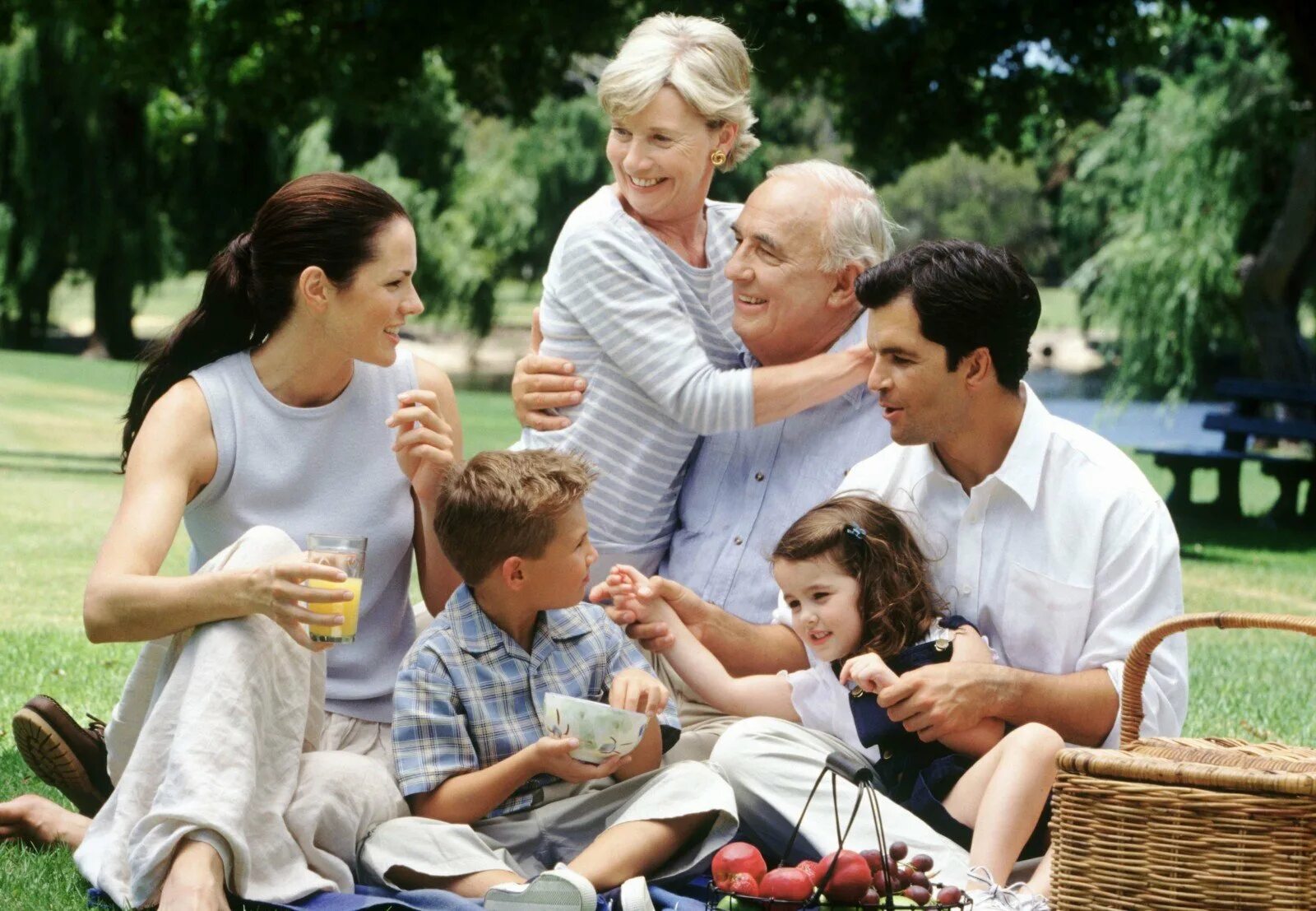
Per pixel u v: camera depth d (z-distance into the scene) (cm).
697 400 378
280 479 341
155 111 2503
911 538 341
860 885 272
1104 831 260
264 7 1474
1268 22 1622
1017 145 1630
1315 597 886
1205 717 546
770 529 384
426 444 346
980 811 302
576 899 279
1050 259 5316
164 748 299
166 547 321
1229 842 250
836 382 372
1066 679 322
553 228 4206
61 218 2509
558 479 325
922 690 313
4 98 2434
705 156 394
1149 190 1931
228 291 340
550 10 1485
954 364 330
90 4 1499
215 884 282
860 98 1596
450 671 324
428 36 1483
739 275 384
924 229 5238
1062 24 1520
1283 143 1852
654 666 373
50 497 1149
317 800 304
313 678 316
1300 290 1800
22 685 534
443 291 3216
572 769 305
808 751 320
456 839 306
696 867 308
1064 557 334
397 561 355
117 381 2292
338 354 340
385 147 3156
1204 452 1362
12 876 312
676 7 1480
